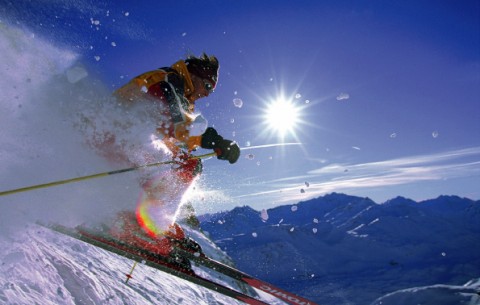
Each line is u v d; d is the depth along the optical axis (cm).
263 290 375
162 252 328
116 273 421
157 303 411
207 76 327
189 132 294
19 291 204
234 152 305
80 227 290
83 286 273
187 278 332
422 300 14738
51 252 289
